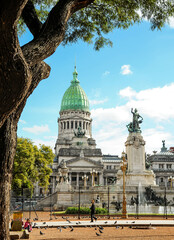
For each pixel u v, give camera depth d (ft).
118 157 623.77
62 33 42.86
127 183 282.97
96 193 272.51
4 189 41.01
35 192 485.97
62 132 634.84
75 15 75.97
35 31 49.52
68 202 264.93
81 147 565.94
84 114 645.92
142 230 92.58
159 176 556.51
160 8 68.95
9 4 31.17
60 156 544.62
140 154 291.38
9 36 32.50
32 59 39.60
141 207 225.15
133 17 73.00
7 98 35.06
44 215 180.96
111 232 86.94
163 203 238.68
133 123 301.22
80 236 78.07
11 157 42.42
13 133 43.19
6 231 40.42
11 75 33.65
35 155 270.46
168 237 75.87
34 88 45.98
